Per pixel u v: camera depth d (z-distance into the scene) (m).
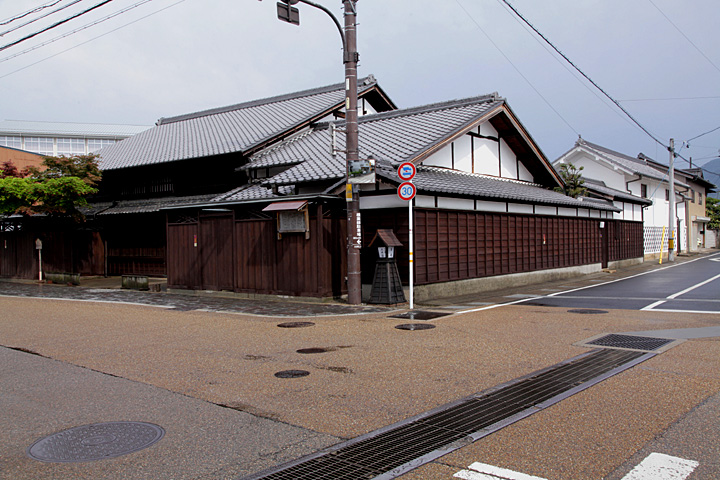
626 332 8.30
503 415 4.71
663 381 5.61
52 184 17.14
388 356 6.98
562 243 19.16
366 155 14.30
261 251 12.91
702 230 47.34
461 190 13.27
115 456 4.01
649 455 3.83
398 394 5.40
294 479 3.60
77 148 57.41
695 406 4.82
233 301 12.61
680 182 38.38
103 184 22.86
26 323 10.05
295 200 12.02
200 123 25.08
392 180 11.87
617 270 22.95
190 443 4.25
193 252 14.43
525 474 3.57
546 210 18.22
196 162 19.16
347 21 11.34
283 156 17.00
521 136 18.17
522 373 6.07
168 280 15.01
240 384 5.85
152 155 20.92
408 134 15.62
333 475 3.65
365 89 21.92
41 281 19.34
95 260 21.23
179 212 14.76
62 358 7.19
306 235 11.98
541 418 4.61
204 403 5.23
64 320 10.32
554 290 15.02
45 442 4.30
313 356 7.07
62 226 18.84
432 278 12.95
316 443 4.22
